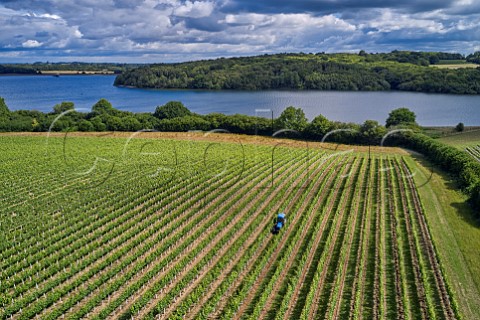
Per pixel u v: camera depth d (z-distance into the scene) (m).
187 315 28.59
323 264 35.19
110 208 48.69
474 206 47.25
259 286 32.34
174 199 52.50
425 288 30.77
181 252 38.19
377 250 37.44
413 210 48.16
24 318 27.77
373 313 28.81
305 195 53.06
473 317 28.27
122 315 29.02
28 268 35.38
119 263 36.44
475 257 36.31
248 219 46.09
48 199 52.16
